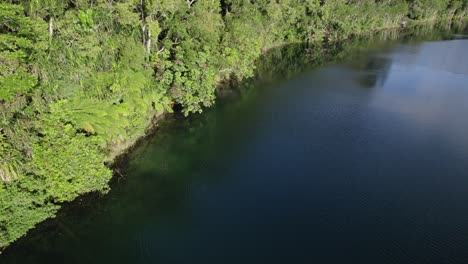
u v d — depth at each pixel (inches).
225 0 1556.3
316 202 699.4
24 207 567.5
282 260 564.4
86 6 732.0
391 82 1498.5
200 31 1044.5
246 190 745.6
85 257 578.2
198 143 947.3
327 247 590.2
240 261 565.0
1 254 549.3
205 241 608.4
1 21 525.3
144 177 791.1
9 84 516.7
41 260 564.4
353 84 1470.2
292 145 930.1
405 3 3417.8
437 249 592.1
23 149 575.8
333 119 1096.8
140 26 935.0
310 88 1418.6
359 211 674.2
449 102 1251.2
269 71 1689.2
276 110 1178.0
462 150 902.4
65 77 662.5
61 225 621.6
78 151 634.2
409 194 724.7
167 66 965.2
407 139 959.0
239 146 936.3
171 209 694.5
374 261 564.4
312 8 2404.0
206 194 738.2
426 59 1939.0
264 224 643.5
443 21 3814.0
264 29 2004.2
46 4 617.6
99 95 740.0
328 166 825.5
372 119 1094.4
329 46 2370.8
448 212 676.7
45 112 621.3
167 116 1040.8
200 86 1023.0
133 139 879.1
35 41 584.7
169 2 871.7
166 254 583.8
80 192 654.5
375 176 784.9
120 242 612.4
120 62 802.8
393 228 634.8
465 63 1836.9
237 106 1216.2
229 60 1254.9
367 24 2970.0
